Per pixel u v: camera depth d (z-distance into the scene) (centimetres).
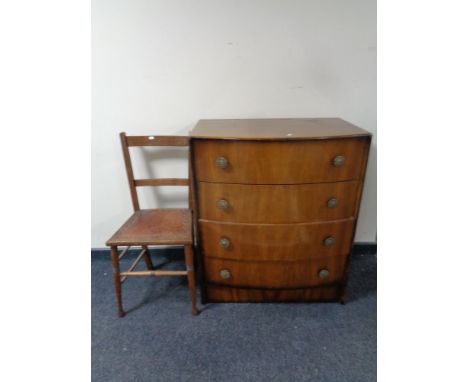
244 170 122
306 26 147
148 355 128
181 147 169
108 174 175
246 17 145
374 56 151
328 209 131
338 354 127
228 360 125
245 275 146
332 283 149
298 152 118
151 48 150
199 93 158
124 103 160
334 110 162
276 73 155
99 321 146
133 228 143
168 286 171
